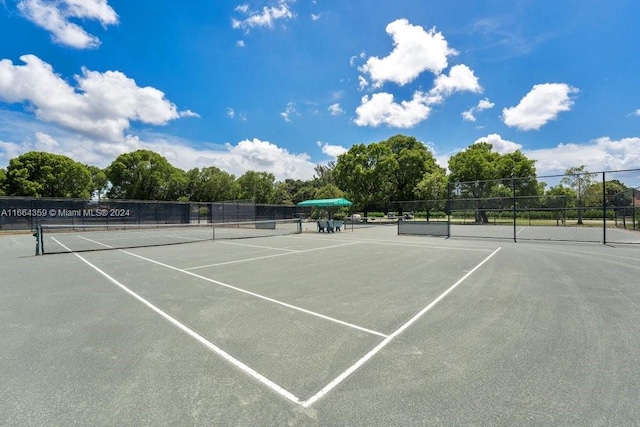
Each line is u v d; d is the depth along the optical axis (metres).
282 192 72.25
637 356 3.66
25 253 13.39
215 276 8.41
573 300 5.98
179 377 3.25
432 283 7.51
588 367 3.41
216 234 24.62
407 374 3.28
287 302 5.96
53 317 5.18
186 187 64.44
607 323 4.74
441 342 4.10
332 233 25.20
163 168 58.28
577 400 2.80
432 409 2.69
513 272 8.77
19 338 4.32
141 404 2.78
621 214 27.14
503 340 4.14
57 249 14.81
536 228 28.88
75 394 2.95
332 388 3.03
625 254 12.09
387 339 4.21
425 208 36.44
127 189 56.59
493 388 3.00
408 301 6.01
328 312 5.37
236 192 64.00
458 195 31.88
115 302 6.03
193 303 5.93
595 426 2.45
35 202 26.50
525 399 2.82
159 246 15.98
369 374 3.29
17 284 7.61
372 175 44.06
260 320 4.97
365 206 46.06
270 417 2.59
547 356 3.67
